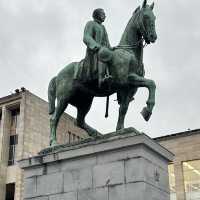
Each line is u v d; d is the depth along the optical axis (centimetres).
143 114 875
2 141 3541
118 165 831
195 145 2777
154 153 857
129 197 796
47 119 3650
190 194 2686
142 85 889
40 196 916
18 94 3559
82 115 1057
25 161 964
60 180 902
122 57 911
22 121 3431
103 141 863
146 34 927
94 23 993
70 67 1024
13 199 3528
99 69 923
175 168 2788
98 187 842
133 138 820
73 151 898
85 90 1005
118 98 947
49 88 1072
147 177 812
